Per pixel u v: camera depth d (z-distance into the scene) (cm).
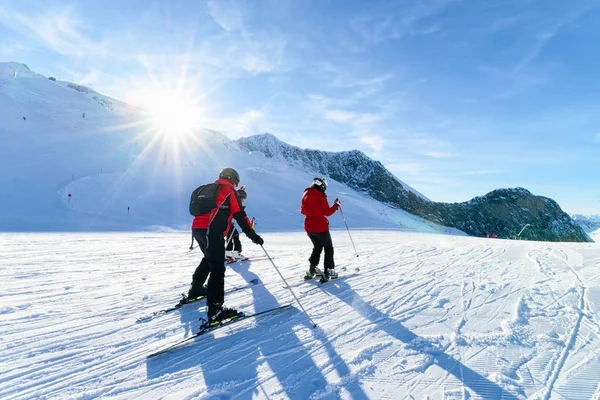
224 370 263
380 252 870
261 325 352
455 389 233
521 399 220
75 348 298
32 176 3738
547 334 319
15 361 272
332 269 534
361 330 338
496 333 324
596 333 318
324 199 523
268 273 607
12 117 5831
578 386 233
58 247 1035
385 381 245
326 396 227
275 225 3503
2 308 399
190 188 4297
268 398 226
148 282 544
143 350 296
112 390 234
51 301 434
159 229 2712
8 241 1188
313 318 372
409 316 376
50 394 228
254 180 5803
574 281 498
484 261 699
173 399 225
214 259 352
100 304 423
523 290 464
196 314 387
